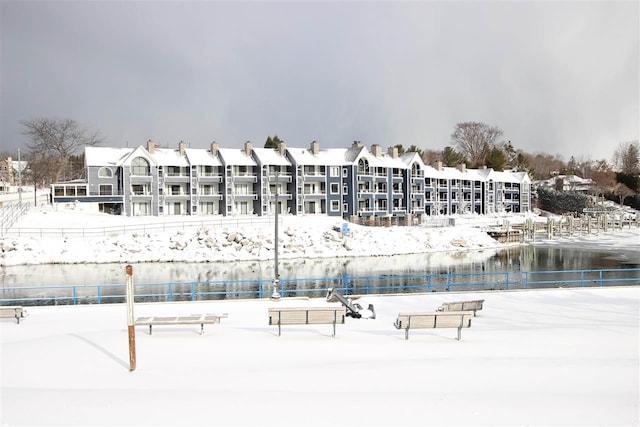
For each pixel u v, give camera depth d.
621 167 171.62
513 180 124.88
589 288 28.11
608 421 8.66
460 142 150.12
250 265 55.78
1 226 60.72
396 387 10.63
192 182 82.06
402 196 95.25
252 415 9.01
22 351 14.28
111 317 21.34
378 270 52.50
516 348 14.52
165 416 9.01
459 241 73.19
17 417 9.02
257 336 16.70
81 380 11.52
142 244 59.25
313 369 12.19
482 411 9.12
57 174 104.06
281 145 87.44
